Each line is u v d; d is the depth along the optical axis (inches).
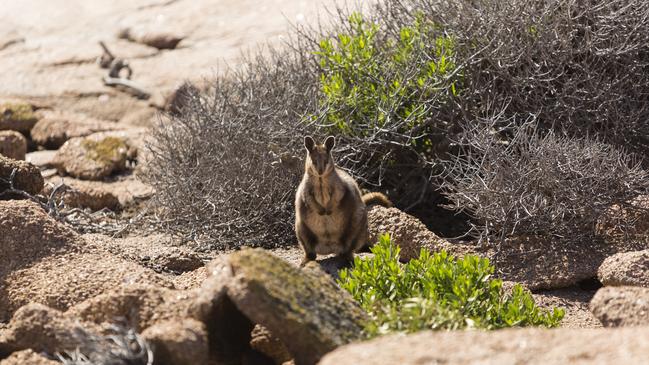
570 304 423.5
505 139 540.1
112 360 295.1
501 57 524.7
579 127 517.3
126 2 1079.6
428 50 552.4
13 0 1158.3
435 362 246.7
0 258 402.0
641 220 470.6
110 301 339.6
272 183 519.5
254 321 303.1
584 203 464.4
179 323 310.8
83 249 408.8
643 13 522.6
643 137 530.9
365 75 547.8
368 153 547.8
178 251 462.9
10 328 328.2
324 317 306.7
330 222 443.8
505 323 347.9
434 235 476.7
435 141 546.3
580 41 535.2
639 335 256.8
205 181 525.7
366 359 251.4
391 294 357.1
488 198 469.4
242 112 545.3
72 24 1047.0
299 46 589.6
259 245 508.7
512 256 459.5
